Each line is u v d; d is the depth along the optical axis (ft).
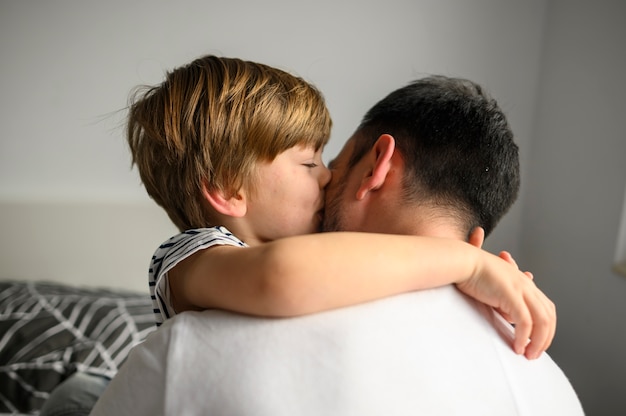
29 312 5.95
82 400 3.59
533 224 6.28
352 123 6.66
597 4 5.07
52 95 7.00
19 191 7.32
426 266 1.61
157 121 2.17
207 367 1.50
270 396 1.42
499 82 6.25
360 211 2.05
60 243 7.35
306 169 2.23
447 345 1.58
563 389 1.80
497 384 1.59
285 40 6.51
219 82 2.16
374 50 6.40
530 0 5.98
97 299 6.33
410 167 1.94
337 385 1.44
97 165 7.22
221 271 1.60
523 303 1.72
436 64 6.34
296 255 1.49
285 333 1.51
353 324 1.53
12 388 5.17
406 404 1.45
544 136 6.03
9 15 6.70
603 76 4.99
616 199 4.83
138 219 7.27
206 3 6.51
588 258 5.24
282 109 2.16
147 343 1.62
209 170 2.12
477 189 1.93
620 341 4.78
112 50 6.80
